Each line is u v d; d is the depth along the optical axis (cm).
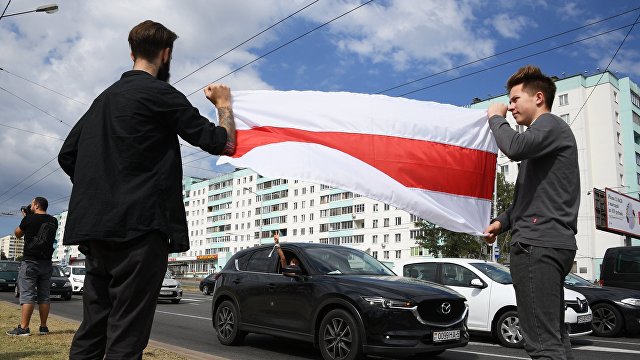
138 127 230
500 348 894
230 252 10894
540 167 281
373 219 7806
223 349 839
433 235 3528
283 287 780
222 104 269
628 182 5481
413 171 374
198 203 12469
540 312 267
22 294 742
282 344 891
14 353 563
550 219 272
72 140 259
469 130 398
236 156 364
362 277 740
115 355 221
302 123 373
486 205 396
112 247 226
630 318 1101
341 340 677
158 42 258
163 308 1702
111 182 226
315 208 8944
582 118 5556
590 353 878
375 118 377
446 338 672
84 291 247
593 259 5259
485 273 988
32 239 746
